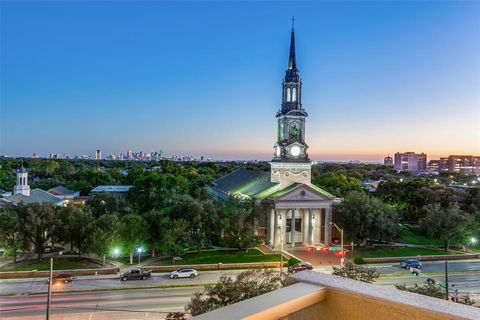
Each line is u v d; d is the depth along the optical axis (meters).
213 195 112.19
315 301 6.29
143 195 92.31
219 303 27.11
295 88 80.69
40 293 47.53
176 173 161.00
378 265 64.56
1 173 149.25
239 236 67.44
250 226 70.94
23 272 53.81
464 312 5.30
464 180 197.38
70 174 186.62
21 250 61.06
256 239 68.19
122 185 146.38
